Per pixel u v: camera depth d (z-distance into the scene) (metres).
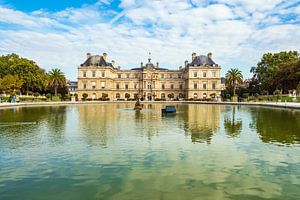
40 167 11.16
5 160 12.12
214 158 12.43
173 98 123.69
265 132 19.12
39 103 65.25
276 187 9.15
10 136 17.75
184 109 47.91
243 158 12.42
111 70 120.06
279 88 89.25
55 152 13.47
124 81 124.62
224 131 19.84
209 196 8.47
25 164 11.55
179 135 18.22
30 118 29.33
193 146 14.84
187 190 8.90
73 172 10.57
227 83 98.12
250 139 16.64
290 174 10.34
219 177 10.04
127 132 19.50
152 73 123.19
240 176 10.15
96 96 117.50
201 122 25.77
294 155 12.84
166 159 12.29
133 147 14.59
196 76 117.06
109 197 8.40
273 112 37.22
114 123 25.00
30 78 88.94
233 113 37.00
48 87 102.25
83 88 117.81
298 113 34.19
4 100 68.94
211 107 55.16
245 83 151.75
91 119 28.72
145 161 11.98
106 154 13.11
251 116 31.55
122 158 12.44
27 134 18.56
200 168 11.03
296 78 79.00
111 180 9.75
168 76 125.81
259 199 8.29
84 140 16.44
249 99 86.25
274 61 101.75
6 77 78.50
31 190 8.91
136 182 9.55
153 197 8.38
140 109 46.78
